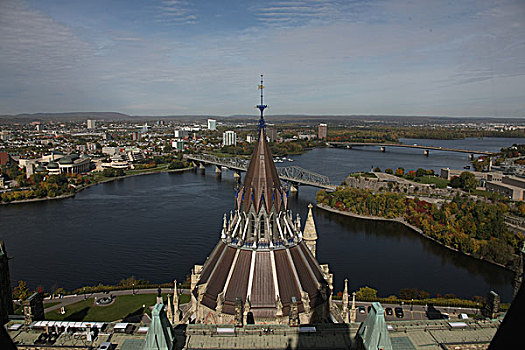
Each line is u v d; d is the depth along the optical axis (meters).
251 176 76.50
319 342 67.00
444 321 74.56
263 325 69.06
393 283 188.75
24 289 167.50
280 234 75.25
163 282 185.38
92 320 143.50
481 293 178.88
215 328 69.38
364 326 55.31
